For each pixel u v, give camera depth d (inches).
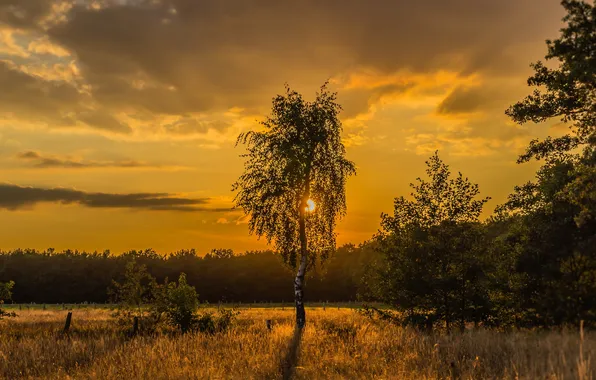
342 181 1061.1
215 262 5078.7
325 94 1077.1
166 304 982.4
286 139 1048.2
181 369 501.7
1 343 709.9
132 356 567.2
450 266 774.5
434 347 513.3
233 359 552.7
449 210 783.7
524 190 750.5
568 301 634.8
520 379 376.5
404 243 796.6
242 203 1062.4
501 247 742.5
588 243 629.0
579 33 590.2
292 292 4522.6
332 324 987.9
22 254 4982.8
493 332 607.2
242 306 2839.6
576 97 688.4
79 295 4387.3
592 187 595.8
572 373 359.9
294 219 1059.9
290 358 568.4
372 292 834.2
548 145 756.0
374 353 547.5
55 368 569.6
